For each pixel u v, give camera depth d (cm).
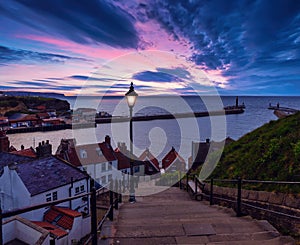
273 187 574
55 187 1484
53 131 7788
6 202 1488
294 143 700
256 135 1094
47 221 1333
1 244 195
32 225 1009
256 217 562
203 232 415
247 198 599
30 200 1355
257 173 702
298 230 457
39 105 11062
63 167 1712
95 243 342
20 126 7969
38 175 1527
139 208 643
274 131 929
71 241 1213
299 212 463
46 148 2247
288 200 497
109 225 461
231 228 432
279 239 376
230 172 845
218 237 393
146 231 426
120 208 648
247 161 818
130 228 443
